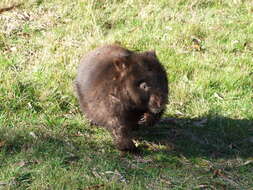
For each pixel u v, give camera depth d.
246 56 9.82
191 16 11.25
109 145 7.00
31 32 10.33
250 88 8.84
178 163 6.66
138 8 11.50
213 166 6.64
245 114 8.05
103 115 6.77
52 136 7.07
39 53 9.52
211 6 11.84
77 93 7.52
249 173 6.54
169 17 11.16
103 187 5.92
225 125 7.73
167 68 9.21
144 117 6.71
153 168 6.44
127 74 6.48
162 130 7.55
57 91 8.18
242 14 11.52
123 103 6.57
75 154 6.63
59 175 6.06
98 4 11.51
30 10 11.16
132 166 6.47
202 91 8.61
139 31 10.54
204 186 6.14
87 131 7.38
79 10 11.16
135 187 5.90
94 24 10.64
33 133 7.03
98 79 6.84
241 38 10.44
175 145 7.15
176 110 8.04
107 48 7.50
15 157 6.46
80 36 10.27
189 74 9.17
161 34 10.43
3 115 7.47
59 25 10.66
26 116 7.62
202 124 7.75
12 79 8.29
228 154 7.06
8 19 10.69
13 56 9.38
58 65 9.14
